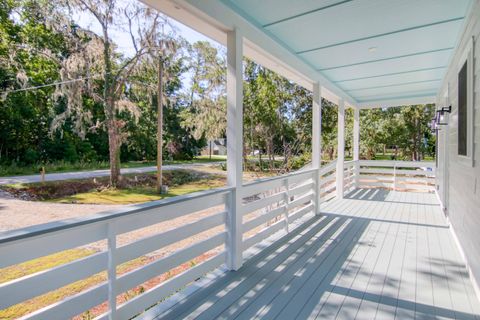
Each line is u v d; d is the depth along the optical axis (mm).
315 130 4547
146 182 6293
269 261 2725
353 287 2227
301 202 4152
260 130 12688
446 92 4387
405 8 2500
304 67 3943
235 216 2523
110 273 1549
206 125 10875
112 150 6398
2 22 5328
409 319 1806
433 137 13305
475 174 2174
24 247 1197
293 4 2412
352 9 2514
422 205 5422
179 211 2012
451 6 2455
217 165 10594
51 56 5922
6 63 5242
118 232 1590
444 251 3020
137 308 1731
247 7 2467
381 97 6652
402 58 3842
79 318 2297
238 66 2506
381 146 13734
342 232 3689
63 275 1350
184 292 2109
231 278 2361
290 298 2051
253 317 1811
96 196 4820
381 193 6797
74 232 1386
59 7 6070
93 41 6562
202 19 2227
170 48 7781
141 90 7777
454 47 3375
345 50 3549
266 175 11031
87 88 6480
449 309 1926
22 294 1197
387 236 3529
